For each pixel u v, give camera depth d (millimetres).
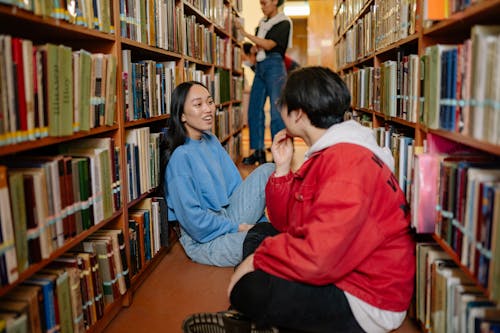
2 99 1065
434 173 1428
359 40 3852
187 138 2318
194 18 3385
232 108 5238
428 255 1506
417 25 1780
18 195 1137
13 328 1088
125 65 1934
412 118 1880
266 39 4668
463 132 1217
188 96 2230
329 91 1374
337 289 1355
